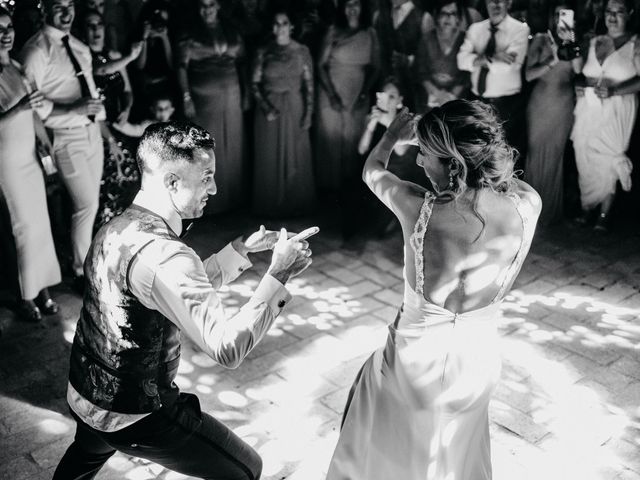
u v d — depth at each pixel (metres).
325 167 7.06
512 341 4.72
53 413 4.05
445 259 2.47
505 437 3.78
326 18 6.64
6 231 4.81
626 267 5.83
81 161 5.14
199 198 2.47
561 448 3.70
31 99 4.48
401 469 2.79
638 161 6.79
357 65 6.66
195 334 2.25
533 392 4.17
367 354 4.58
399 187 2.58
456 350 2.58
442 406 2.65
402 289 5.46
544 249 6.14
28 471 3.59
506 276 2.53
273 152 6.59
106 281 2.36
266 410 4.03
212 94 6.38
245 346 2.22
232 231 6.53
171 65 6.27
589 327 4.91
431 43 6.21
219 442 2.61
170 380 2.52
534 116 6.26
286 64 6.36
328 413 4.01
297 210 6.82
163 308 2.30
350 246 6.19
